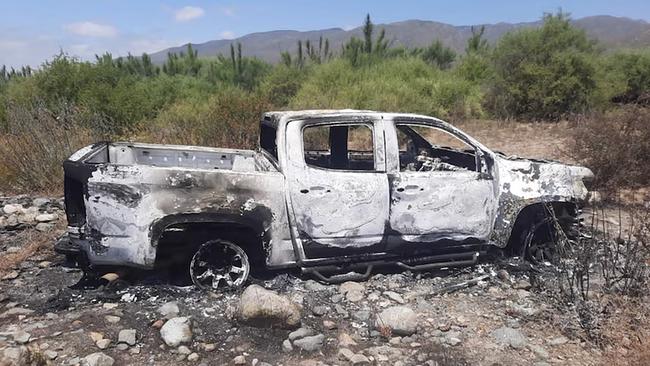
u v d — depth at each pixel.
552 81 16.31
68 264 5.00
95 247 4.07
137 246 4.07
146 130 10.37
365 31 24.16
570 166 5.27
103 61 16.56
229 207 4.22
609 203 7.40
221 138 9.69
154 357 3.49
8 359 3.06
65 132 8.28
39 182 7.79
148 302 4.23
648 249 4.71
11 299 4.24
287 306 3.87
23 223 6.09
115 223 4.04
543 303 4.40
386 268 5.05
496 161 4.96
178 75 23.33
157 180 4.06
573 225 5.18
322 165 5.57
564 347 3.75
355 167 5.61
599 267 4.96
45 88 13.16
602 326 3.91
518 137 13.70
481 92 18.08
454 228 4.80
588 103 16.11
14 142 8.20
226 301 4.28
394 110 15.24
